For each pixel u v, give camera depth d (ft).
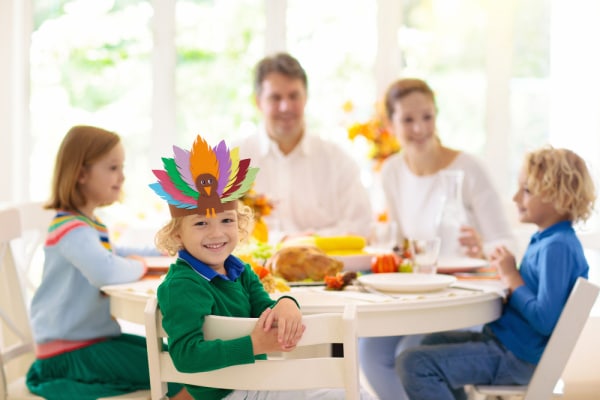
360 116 12.51
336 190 10.35
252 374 4.51
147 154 12.79
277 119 9.94
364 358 8.57
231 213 5.10
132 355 6.41
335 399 4.90
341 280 6.04
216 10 12.57
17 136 12.57
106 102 12.76
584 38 11.64
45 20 12.71
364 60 12.53
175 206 4.99
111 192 6.94
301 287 6.23
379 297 5.58
